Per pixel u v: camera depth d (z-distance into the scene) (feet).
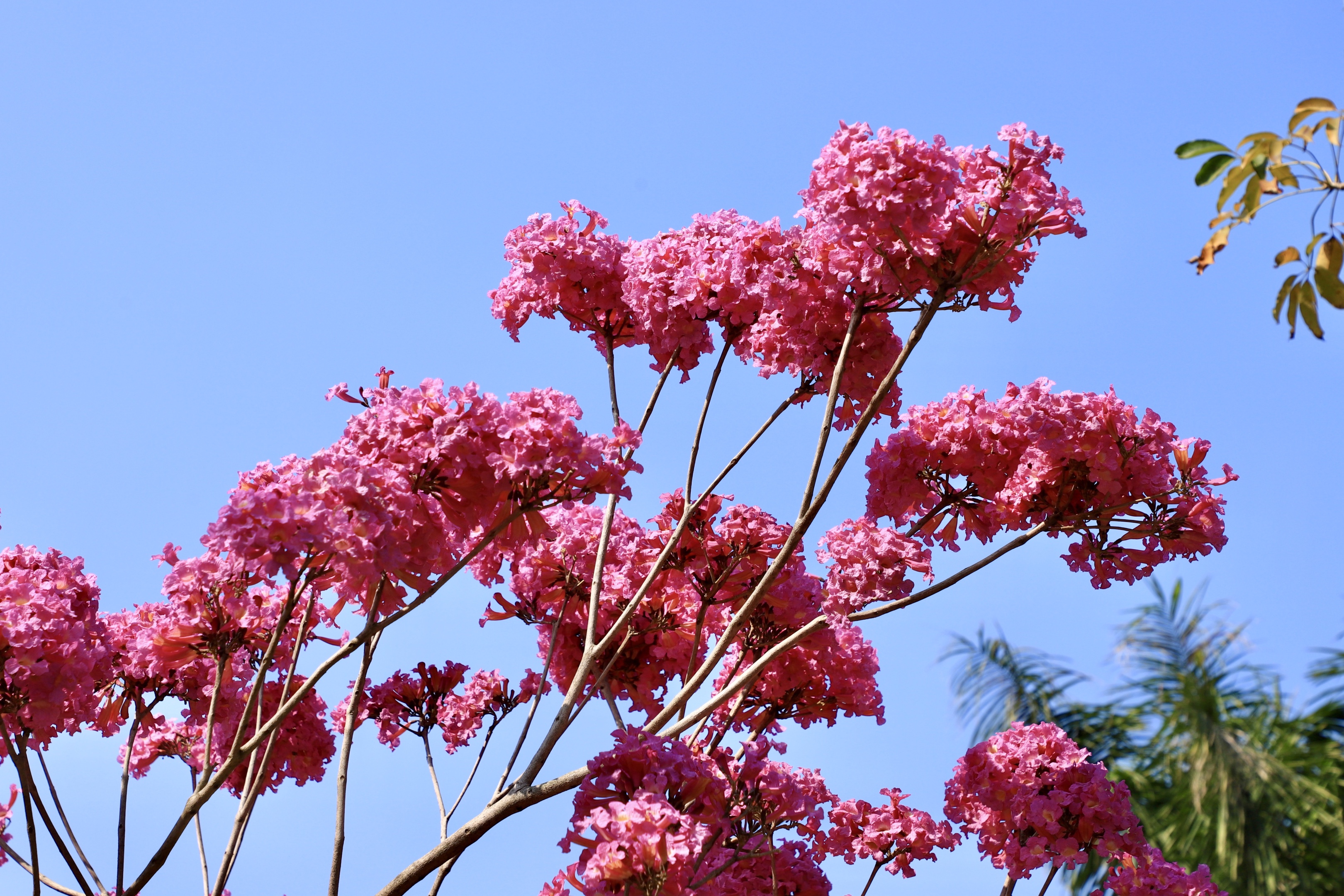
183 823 13.34
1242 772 26.55
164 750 19.20
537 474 12.95
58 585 15.11
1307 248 13.04
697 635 18.01
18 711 13.73
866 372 17.04
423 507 12.94
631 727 13.98
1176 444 16.01
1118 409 15.90
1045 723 18.69
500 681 21.15
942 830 18.72
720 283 18.12
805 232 16.66
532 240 19.60
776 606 18.44
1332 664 30.25
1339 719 29.50
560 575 19.44
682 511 18.85
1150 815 28.14
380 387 14.03
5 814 15.94
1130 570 16.10
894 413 17.71
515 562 19.63
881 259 14.90
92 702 15.66
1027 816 17.76
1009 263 14.94
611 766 13.43
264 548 11.55
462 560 13.39
